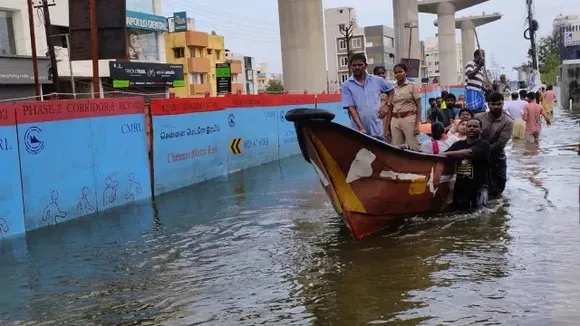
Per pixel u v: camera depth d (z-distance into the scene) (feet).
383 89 27.35
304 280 17.56
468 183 26.22
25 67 81.20
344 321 14.33
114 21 36.24
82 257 21.56
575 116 90.12
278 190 34.53
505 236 21.31
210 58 196.85
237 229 24.82
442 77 174.81
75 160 28.81
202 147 39.06
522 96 61.93
